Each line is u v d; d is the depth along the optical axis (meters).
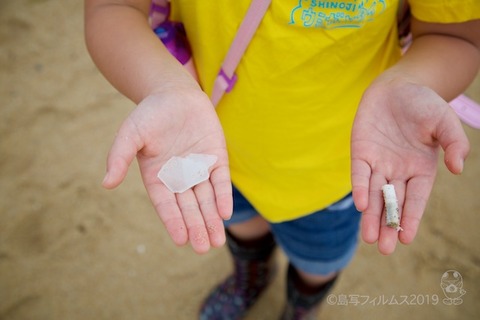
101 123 1.00
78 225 0.87
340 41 0.40
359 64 0.43
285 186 0.51
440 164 0.93
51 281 0.81
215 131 0.39
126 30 0.42
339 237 0.57
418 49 0.43
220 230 0.36
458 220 0.86
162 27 0.47
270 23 0.39
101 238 0.86
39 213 0.88
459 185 0.90
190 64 0.47
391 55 0.46
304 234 0.56
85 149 0.96
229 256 0.85
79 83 1.06
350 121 0.47
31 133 0.98
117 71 0.42
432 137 0.36
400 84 0.38
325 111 0.45
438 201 0.88
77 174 0.93
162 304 0.80
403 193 0.36
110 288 0.81
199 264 0.84
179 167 0.37
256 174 0.51
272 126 0.46
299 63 0.41
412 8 0.42
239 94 0.45
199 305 0.80
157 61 0.41
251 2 0.39
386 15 0.40
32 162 0.94
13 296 0.79
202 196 0.37
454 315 0.77
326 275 0.63
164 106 0.37
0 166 0.93
